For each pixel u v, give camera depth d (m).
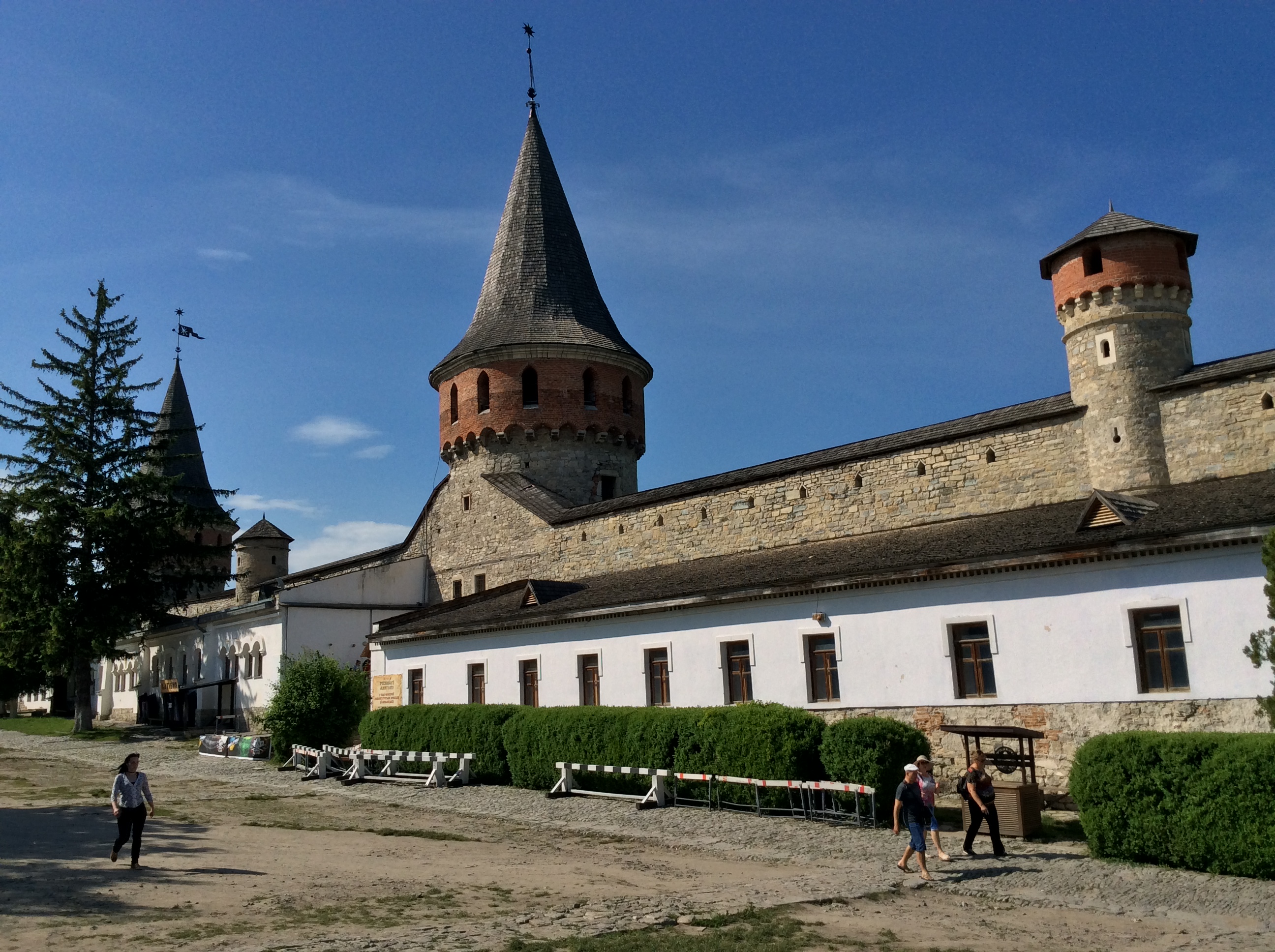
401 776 26.17
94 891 12.43
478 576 39.88
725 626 23.75
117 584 41.44
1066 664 18.06
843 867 14.39
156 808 20.70
